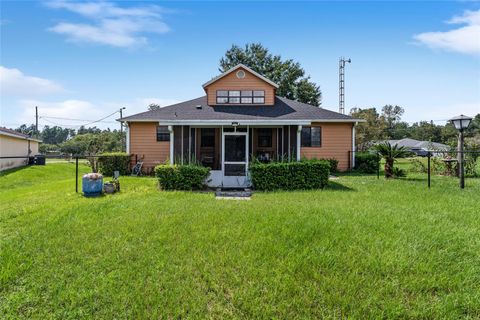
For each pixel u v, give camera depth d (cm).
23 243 422
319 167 982
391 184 1034
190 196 816
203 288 303
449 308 267
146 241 429
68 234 460
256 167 992
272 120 1099
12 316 261
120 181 1121
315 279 314
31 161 2194
